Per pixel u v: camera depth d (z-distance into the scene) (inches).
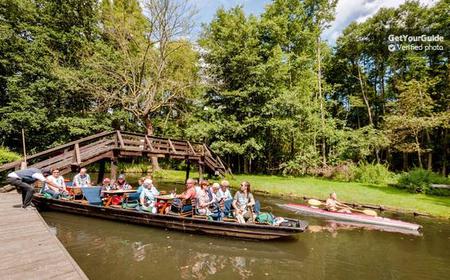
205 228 297.1
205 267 220.4
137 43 865.5
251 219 308.2
